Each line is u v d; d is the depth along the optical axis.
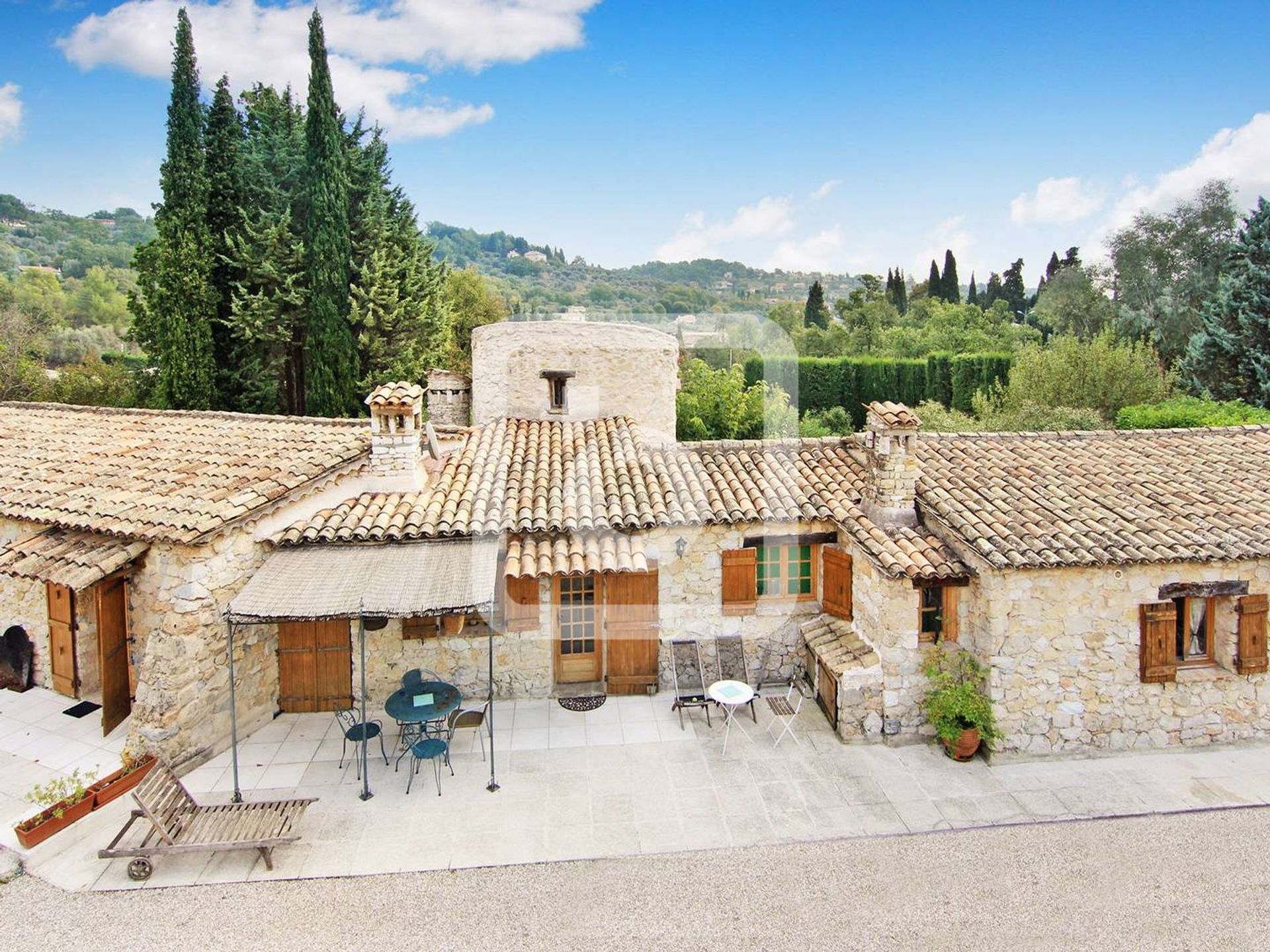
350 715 9.00
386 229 19.30
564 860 7.00
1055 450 11.02
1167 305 29.12
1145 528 8.70
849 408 16.78
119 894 6.51
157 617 8.59
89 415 12.97
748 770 8.42
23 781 8.02
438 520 8.55
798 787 8.10
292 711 9.80
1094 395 22.28
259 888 6.62
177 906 6.38
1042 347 26.48
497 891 6.61
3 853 6.94
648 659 9.66
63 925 6.14
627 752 8.76
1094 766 8.47
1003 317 38.25
